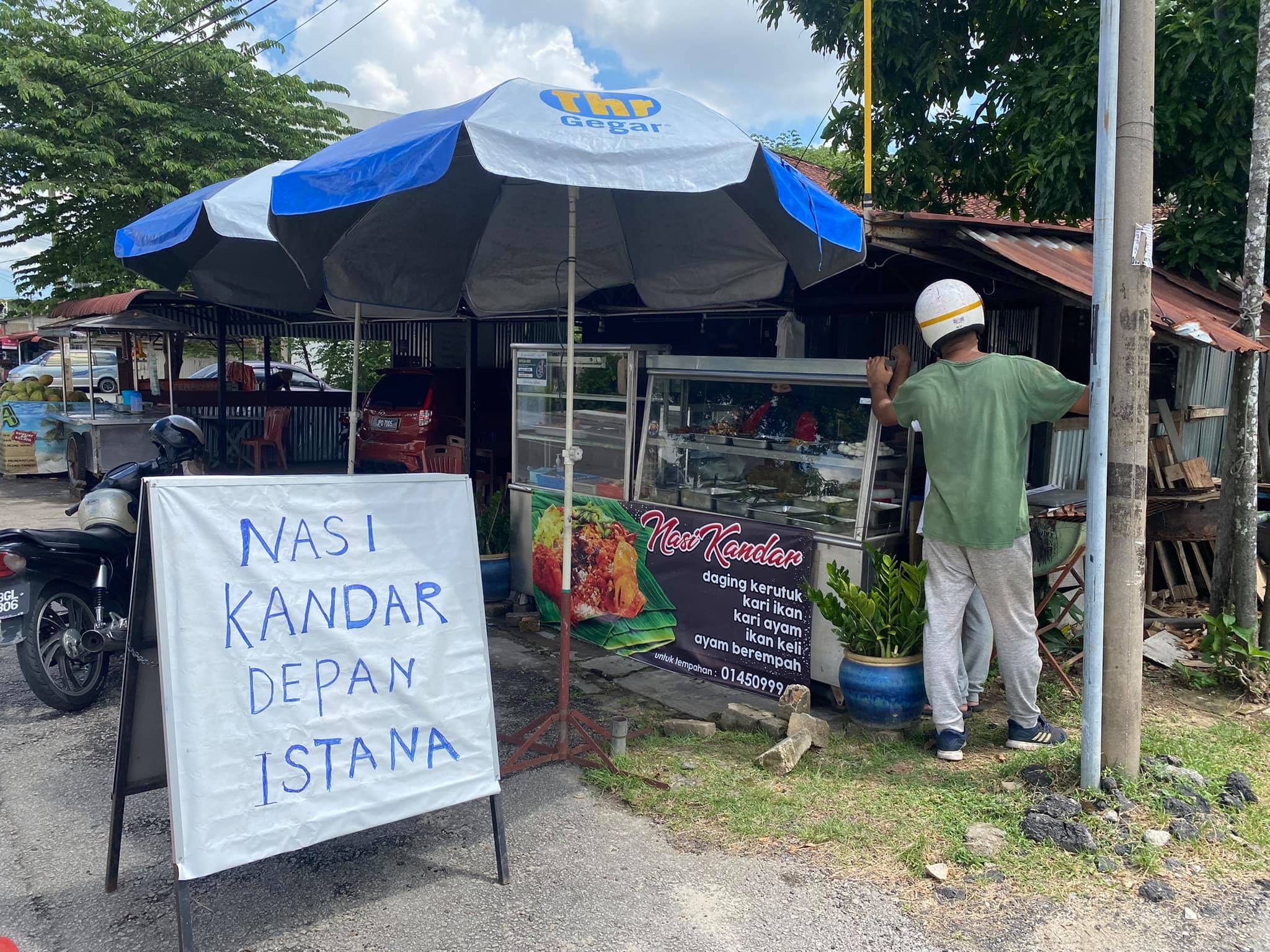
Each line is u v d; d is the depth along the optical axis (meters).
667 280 5.03
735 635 4.72
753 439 4.78
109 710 4.58
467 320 9.07
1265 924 2.76
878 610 3.97
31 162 12.12
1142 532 3.40
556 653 5.52
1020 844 3.16
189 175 12.56
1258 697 4.52
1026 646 3.81
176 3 13.93
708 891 2.96
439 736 2.92
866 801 3.50
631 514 5.19
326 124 15.01
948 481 3.71
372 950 2.66
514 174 2.73
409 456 10.90
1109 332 3.26
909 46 7.97
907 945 2.68
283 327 12.74
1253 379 4.72
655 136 2.94
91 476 10.54
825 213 3.40
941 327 3.77
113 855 2.92
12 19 12.35
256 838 2.54
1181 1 6.43
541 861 3.15
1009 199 8.10
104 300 10.45
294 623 2.67
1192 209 6.38
